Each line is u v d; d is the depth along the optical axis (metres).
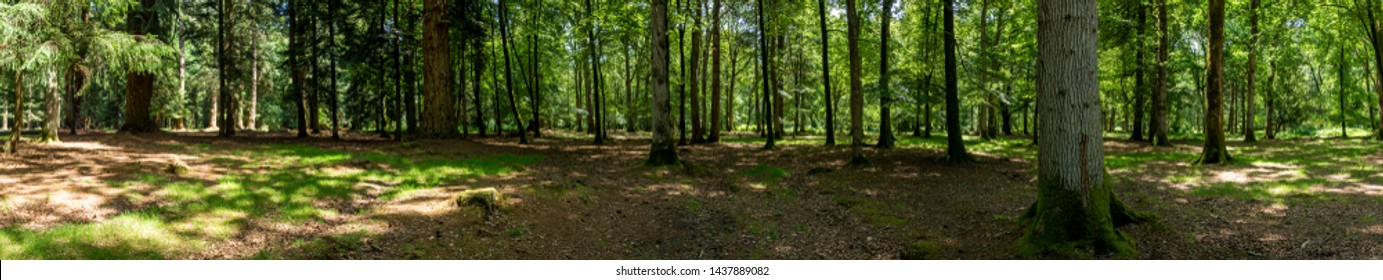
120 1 11.49
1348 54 26.36
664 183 11.51
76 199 6.93
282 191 8.38
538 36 25.25
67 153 11.63
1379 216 7.01
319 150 15.67
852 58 14.11
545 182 10.20
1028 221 6.77
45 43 9.70
